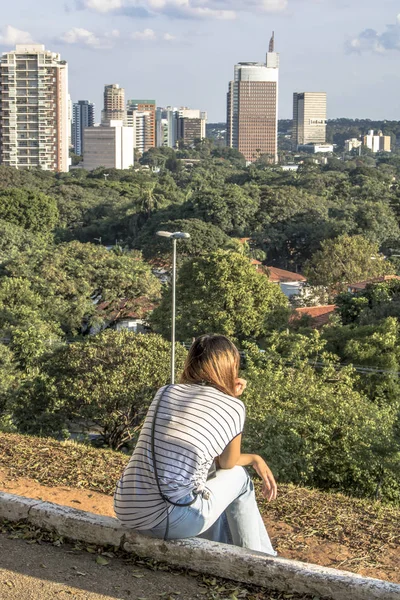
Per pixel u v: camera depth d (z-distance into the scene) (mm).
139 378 25250
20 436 10961
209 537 4613
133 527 4285
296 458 17609
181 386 4250
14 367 28953
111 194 139125
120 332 27609
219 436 4086
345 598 4148
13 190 106625
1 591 4098
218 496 4262
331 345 37469
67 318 49844
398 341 35625
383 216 104750
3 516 5059
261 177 178625
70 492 7730
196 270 44219
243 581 4340
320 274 73875
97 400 25000
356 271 72938
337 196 135750
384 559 6340
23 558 4508
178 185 185750
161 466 4078
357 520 7543
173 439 4078
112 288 52812
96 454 9695
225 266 43188
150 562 4496
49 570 4363
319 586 4191
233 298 42469
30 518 4945
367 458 17875
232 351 4305
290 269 105625
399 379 32406
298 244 104875
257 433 18766
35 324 37219
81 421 27953
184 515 4133
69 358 26484
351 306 50438
